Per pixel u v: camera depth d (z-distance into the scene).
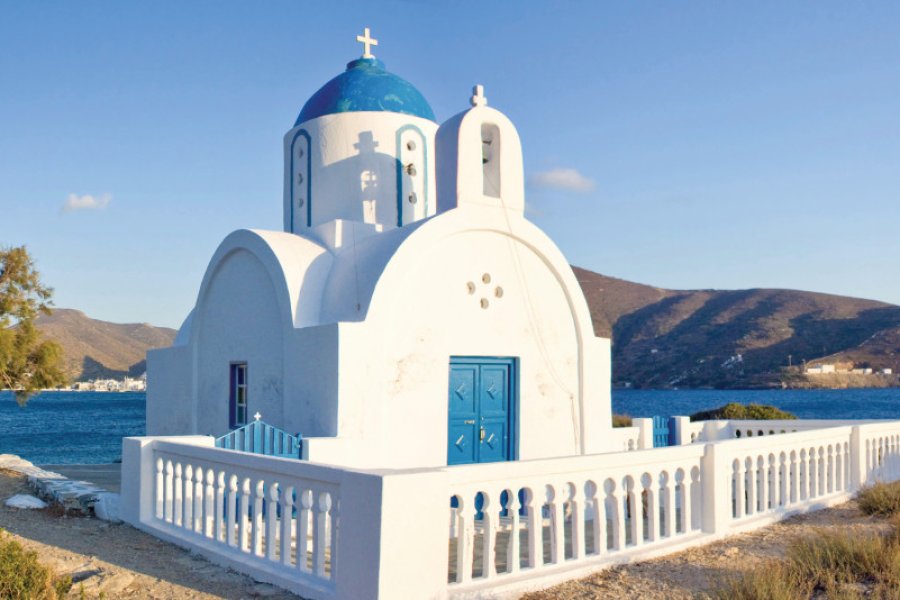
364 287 11.16
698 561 7.91
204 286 14.41
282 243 12.50
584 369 13.21
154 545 8.52
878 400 126.81
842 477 12.12
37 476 12.52
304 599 6.46
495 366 12.34
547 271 13.01
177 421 15.25
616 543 7.91
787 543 8.71
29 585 5.69
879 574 6.96
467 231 12.07
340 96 14.44
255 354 12.73
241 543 7.61
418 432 11.17
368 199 13.88
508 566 6.98
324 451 9.90
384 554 5.77
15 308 16.66
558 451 12.84
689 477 8.87
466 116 12.04
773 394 155.50
